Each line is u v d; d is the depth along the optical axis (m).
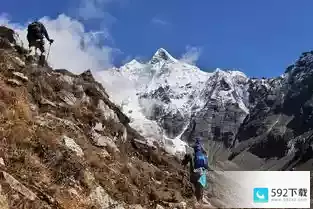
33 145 10.88
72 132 13.98
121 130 18.55
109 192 12.10
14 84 14.05
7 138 10.52
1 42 17.98
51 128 12.91
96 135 15.76
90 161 12.88
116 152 15.91
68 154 11.38
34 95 14.97
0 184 8.52
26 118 12.26
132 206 12.36
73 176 10.89
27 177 9.62
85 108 17.36
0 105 11.55
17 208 8.38
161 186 15.52
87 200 10.62
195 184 16.39
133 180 14.38
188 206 14.70
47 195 9.30
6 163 9.71
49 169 10.54
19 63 16.25
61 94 16.67
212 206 15.88
